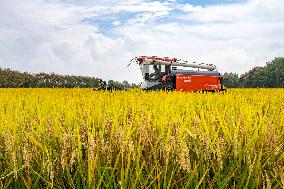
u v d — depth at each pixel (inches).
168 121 179.0
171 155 140.0
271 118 217.5
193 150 148.8
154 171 137.4
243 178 134.3
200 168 137.7
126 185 125.9
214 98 454.9
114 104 307.1
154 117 211.3
